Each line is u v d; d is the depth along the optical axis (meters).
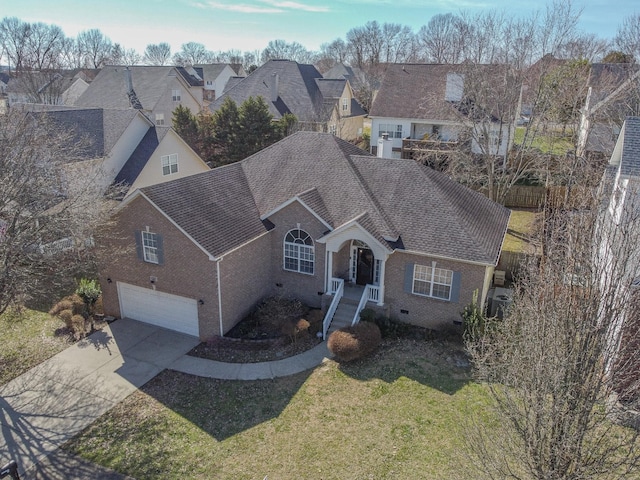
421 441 15.17
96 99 59.34
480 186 39.47
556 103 37.38
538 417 9.72
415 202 22.62
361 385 17.95
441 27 105.62
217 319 20.83
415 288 21.72
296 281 23.69
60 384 18.38
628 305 10.28
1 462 14.73
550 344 9.85
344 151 25.83
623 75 44.69
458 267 20.48
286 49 168.62
